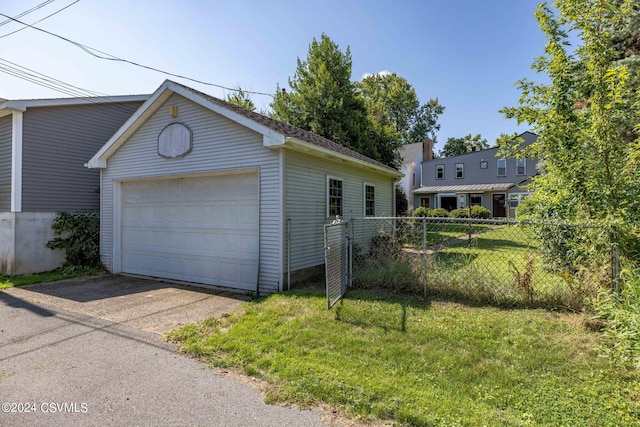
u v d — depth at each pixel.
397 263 5.43
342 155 7.41
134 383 2.95
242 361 3.31
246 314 4.79
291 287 6.27
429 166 29.03
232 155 6.50
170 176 7.36
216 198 6.91
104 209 8.51
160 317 4.86
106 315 4.98
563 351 3.21
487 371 2.94
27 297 6.13
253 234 6.42
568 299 4.12
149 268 7.93
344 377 2.90
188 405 2.60
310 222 6.95
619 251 3.64
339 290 5.11
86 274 8.27
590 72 3.99
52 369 3.24
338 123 17.38
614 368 2.87
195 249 7.20
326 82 17.64
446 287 4.88
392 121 35.44
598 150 3.92
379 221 9.06
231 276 6.70
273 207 6.08
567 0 4.04
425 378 2.87
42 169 9.06
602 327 3.56
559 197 4.61
